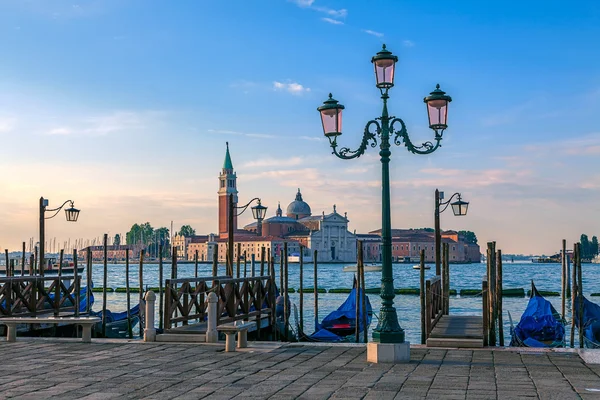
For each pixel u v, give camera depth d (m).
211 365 13.74
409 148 14.67
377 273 154.25
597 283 104.81
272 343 17.06
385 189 14.62
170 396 10.59
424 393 10.70
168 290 18.73
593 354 14.79
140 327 33.44
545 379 11.88
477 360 14.22
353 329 32.22
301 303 36.25
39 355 15.31
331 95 14.89
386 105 14.76
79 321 17.80
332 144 14.87
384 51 14.53
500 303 27.91
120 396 10.59
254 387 11.30
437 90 14.70
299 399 10.31
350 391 10.90
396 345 13.93
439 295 22.53
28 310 25.47
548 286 94.12
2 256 182.75
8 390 11.06
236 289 22.05
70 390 11.07
